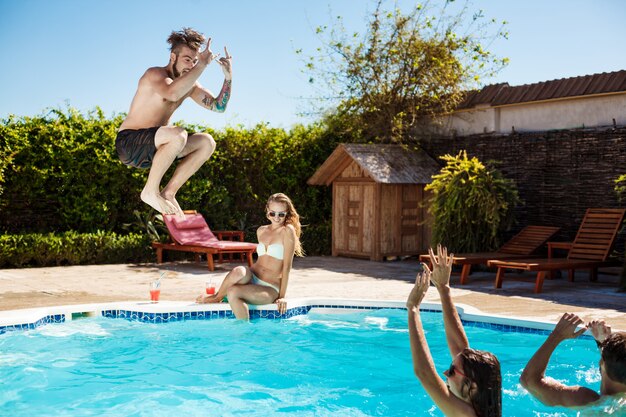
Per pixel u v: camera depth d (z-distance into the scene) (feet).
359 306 28.22
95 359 21.18
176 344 23.12
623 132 40.86
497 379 9.83
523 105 48.42
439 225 42.78
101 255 45.91
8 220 45.73
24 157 45.32
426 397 17.65
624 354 10.83
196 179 50.52
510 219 42.42
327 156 56.03
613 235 37.27
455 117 53.47
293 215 27.66
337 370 20.11
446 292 12.16
